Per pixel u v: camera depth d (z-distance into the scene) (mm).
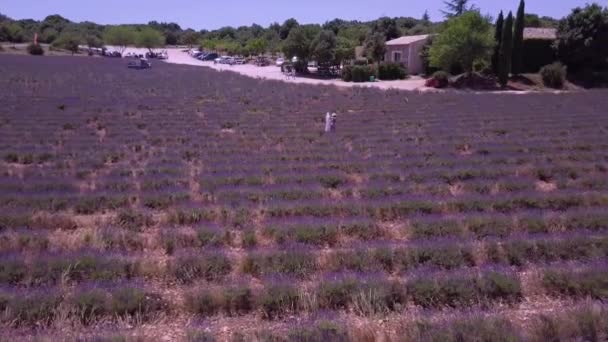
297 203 14734
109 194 15648
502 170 18953
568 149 23609
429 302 9023
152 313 8633
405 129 29953
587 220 13070
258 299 8875
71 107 37594
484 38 57719
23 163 21438
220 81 62750
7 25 143375
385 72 73375
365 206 14555
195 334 7664
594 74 62594
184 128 30109
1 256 10422
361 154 22672
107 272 9922
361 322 8344
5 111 34094
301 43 84188
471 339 7312
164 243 11922
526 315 8750
